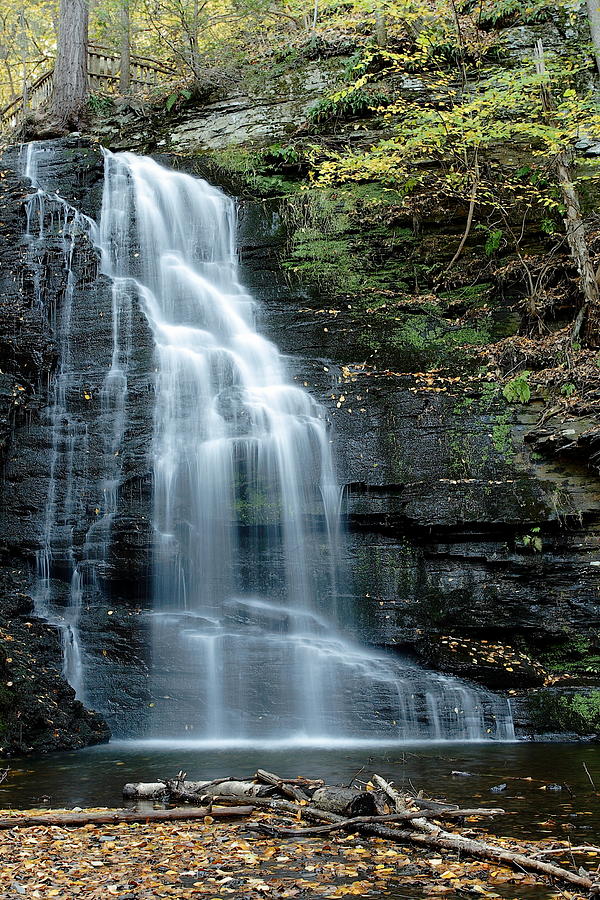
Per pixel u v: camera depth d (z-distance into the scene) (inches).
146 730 425.1
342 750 368.5
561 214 669.3
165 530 499.2
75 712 410.9
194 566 493.7
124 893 175.8
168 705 432.5
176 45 1013.2
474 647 446.3
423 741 401.1
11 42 1215.6
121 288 636.1
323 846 212.4
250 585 487.8
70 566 499.8
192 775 309.4
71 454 535.8
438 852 206.7
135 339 603.2
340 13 922.1
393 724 412.8
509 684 426.6
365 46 851.4
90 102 912.9
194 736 421.7
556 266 636.1
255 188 756.0
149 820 238.4
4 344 562.6
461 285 675.4
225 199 730.8
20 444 538.9
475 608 461.4
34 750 374.6
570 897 173.9
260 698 429.7
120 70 985.5
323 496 501.4
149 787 273.4
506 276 652.7
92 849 209.8
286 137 813.2
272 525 497.7
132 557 489.7
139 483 517.3
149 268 686.5
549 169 679.1
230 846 211.8
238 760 342.0
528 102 691.4
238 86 887.7
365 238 701.9
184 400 551.2
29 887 179.0
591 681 428.5
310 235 705.6
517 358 572.4
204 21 1037.8
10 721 378.0
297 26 1078.4
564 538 469.1
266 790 258.4
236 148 813.9
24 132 895.1
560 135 622.8
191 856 203.8
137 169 749.9
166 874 189.3
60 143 776.3
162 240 708.7
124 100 917.8
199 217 720.3
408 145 662.5
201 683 438.3
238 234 710.5
